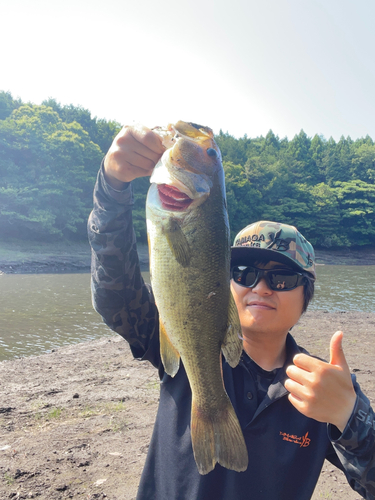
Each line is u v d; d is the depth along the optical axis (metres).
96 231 1.86
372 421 1.42
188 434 1.83
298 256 2.01
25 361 8.69
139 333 2.04
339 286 29.47
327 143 95.56
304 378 1.41
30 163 43.00
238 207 65.56
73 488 3.81
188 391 1.91
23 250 39.25
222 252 1.79
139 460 4.38
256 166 73.75
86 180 46.44
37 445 4.69
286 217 68.81
